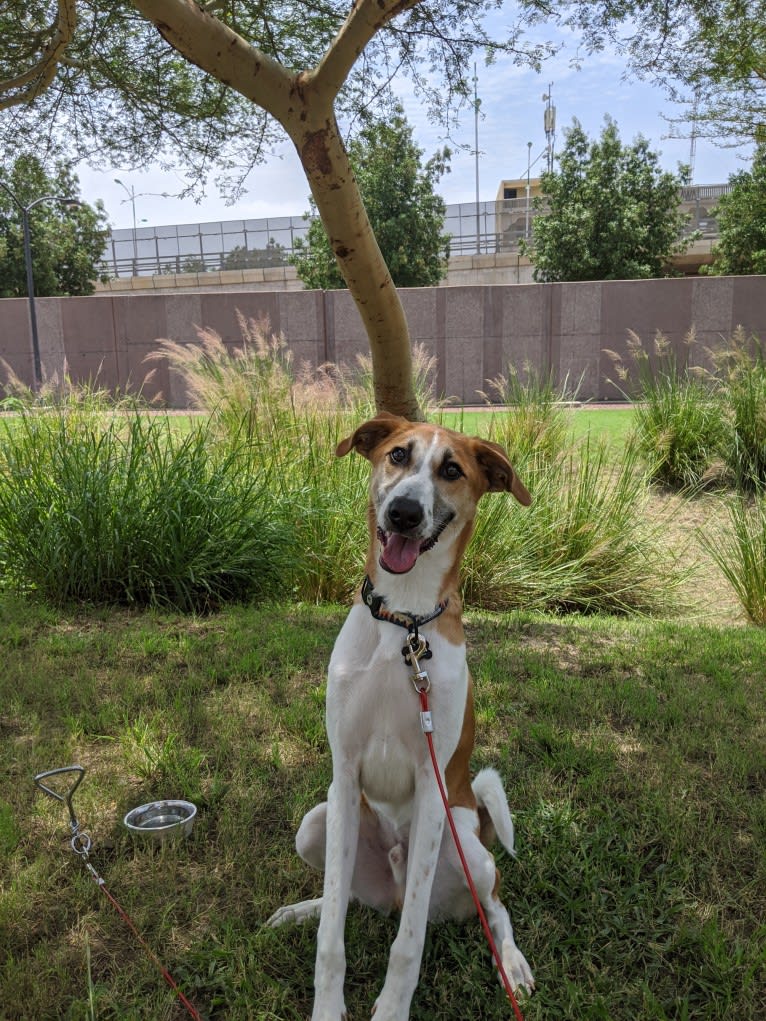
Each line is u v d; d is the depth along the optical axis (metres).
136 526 6.16
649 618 7.11
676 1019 2.26
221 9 5.56
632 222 29.38
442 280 32.69
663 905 2.69
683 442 10.64
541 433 9.72
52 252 31.14
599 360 17.98
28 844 2.92
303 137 3.86
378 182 29.28
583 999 2.31
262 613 5.84
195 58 3.66
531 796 3.35
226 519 6.50
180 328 17.92
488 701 4.31
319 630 5.41
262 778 3.41
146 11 3.48
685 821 3.11
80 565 6.08
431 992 2.37
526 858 2.93
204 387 8.36
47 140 6.58
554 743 3.79
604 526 7.78
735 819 3.18
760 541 7.11
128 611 6.00
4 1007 2.20
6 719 3.92
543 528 7.55
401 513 2.40
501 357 18.23
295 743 3.76
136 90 6.17
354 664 2.45
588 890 2.74
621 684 4.61
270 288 37.19
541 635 5.75
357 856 2.65
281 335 9.09
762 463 10.30
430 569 2.46
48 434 7.24
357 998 2.34
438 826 2.33
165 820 3.07
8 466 6.81
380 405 4.73
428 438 2.69
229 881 2.79
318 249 30.73
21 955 2.42
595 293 17.72
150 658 4.80
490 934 2.38
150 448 6.91
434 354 18.27
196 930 2.56
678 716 4.10
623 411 14.75
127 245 40.84
